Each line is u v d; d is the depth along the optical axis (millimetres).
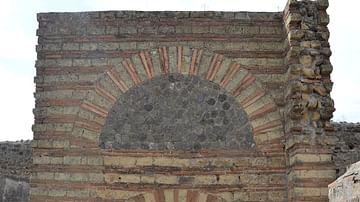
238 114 11727
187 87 11898
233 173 11359
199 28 12039
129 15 12062
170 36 12000
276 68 11875
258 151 11422
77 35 12016
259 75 11820
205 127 11719
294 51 11219
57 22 12102
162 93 11883
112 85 11781
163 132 11688
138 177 11344
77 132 11508
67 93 11719
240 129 11641
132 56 11914
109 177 11320
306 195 10500
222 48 11961
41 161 11359
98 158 11375
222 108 11797
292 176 10766
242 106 11695
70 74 11828
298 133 10828
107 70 11836
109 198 11227
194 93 11891
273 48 12008
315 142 10766
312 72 11141
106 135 11570
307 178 10578
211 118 11766
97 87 11750
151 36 11992
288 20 11477
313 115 10969
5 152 18750
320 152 10727
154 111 11797
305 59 11227
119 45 11961
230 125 11695
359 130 16875
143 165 11422
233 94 11750
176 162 11453
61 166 11328
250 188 11266
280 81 11797
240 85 11781
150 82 11867
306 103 10945
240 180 11320
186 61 11883
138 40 11984
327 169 10641
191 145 11602
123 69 11852
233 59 11914
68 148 11422
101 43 11977
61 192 11195
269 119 11562
